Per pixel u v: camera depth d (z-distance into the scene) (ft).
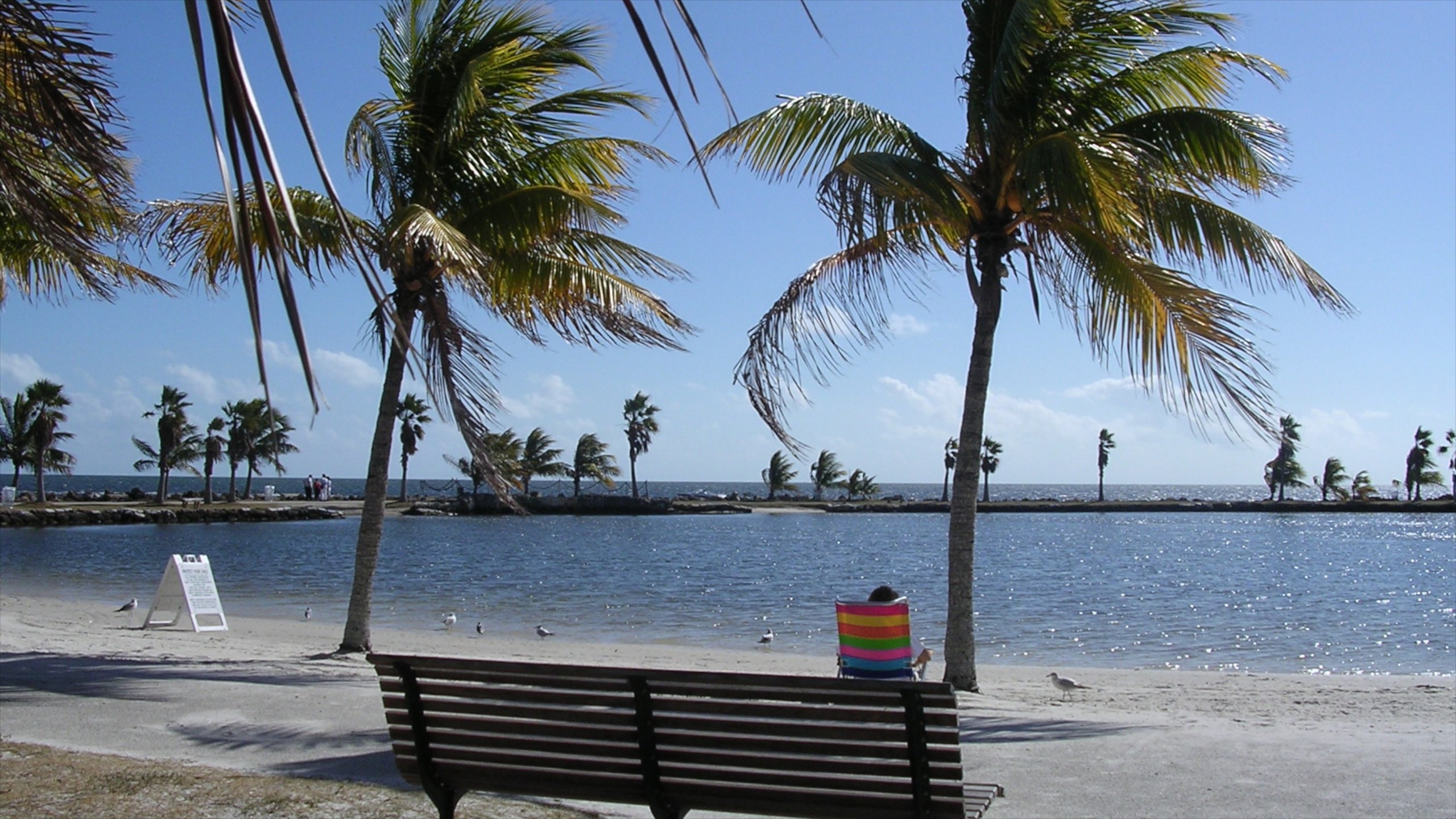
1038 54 32.48
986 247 34.73
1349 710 34.01
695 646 60.85
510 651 51.85
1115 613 82.99
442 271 38.50
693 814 17.54
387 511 273.13
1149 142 32.07
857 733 12.95
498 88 40.75
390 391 42.32
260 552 152.66
